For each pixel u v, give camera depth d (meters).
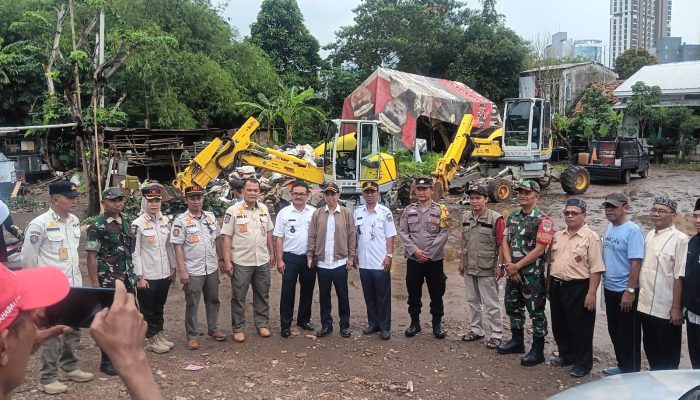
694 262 4.14
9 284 1.02
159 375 4.82
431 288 5.91
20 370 1.06
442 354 5.48
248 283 5.86
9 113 20.22
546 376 4.95
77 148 17.28
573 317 4.89
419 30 29.78
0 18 20.05
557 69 30.92
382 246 5.97
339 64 31.64
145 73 19.69
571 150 27.44
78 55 12.12
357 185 12.06
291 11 31.86
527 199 5.21
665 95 28.50
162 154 17.59
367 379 4.83
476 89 29.08
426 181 5.89
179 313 6.77
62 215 4.52
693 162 26.83
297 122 25.75
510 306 5.42
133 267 5.05
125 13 21.06
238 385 4.65
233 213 5.80
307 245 5.97
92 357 5.21
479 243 5.62
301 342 5.81
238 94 24.75
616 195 4.82
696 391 2.65
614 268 4.82
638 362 4.80
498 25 30.16
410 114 21.23
